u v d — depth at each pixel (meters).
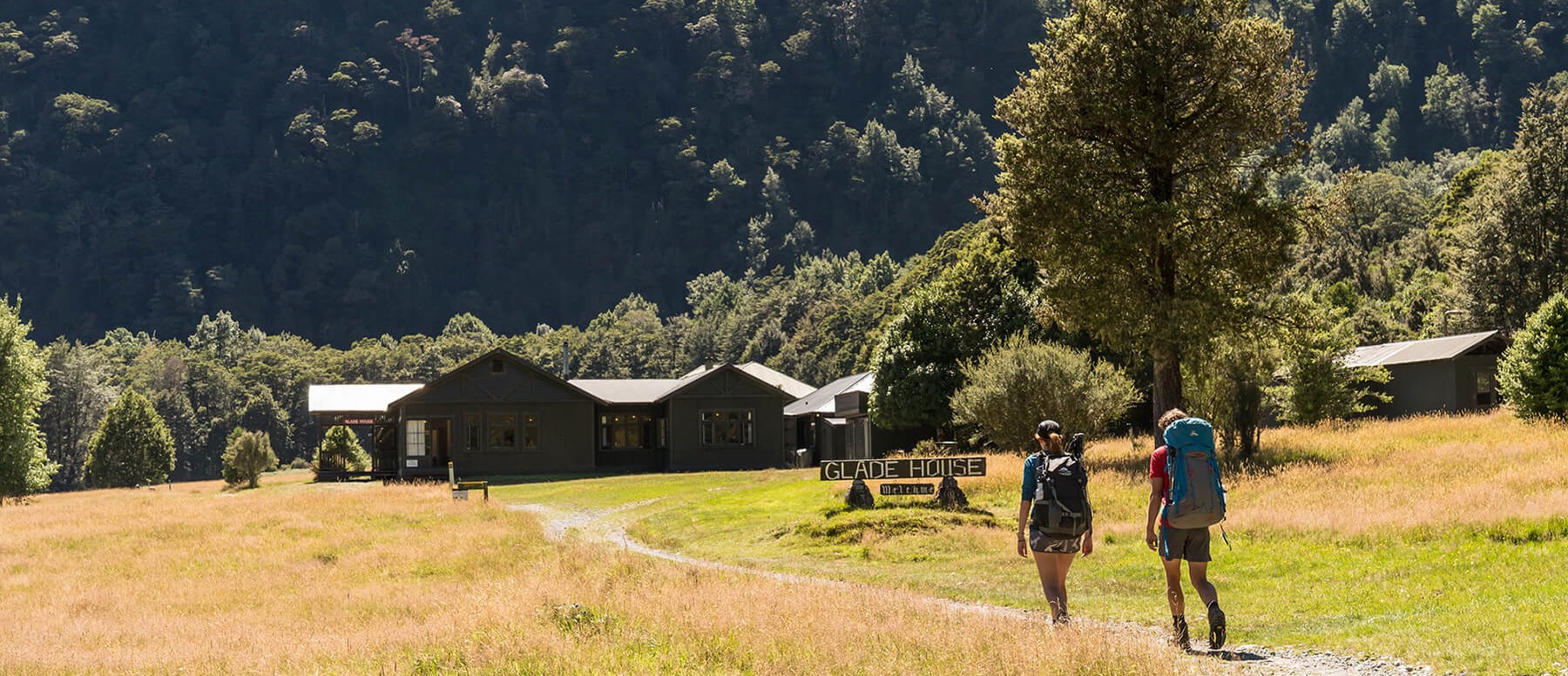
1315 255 86.81
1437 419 38.56
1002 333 48.72
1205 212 33.25
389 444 60.50
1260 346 33.75
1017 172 33.19
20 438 50.66
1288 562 16.64
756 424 58.16
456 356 177.75
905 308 51.75
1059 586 11.08
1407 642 10.37
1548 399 34.19
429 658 10.56
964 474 27.81
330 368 162.62
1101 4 32.84
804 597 12.89
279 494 44.44
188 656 12.94
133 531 30.78
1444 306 67.12
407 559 23.64
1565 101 59.72
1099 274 32.81
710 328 168.12
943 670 9.16
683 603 12.62
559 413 56.94
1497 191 61.59
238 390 142.62
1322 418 43.47
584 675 9.41
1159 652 9.41
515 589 15.45
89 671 12.87
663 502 36.25
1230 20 32.94
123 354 178.38
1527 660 9.23
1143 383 47.44
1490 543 16.19
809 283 182.00
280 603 18.89
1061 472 11.05
